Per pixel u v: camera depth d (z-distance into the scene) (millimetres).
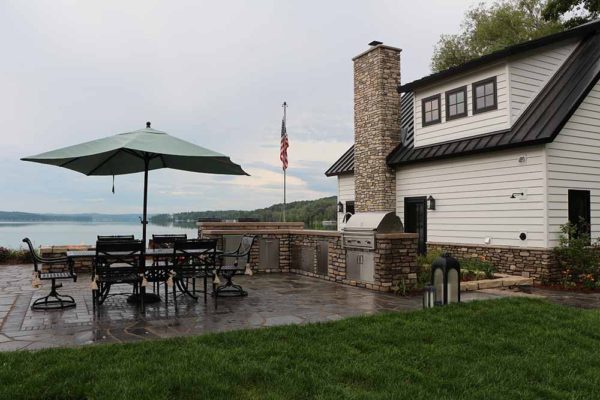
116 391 3564
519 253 11336
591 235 11617
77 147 7352
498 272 11828
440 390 3836
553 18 19172
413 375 4105
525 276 11117
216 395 3609
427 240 14180
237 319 6398
